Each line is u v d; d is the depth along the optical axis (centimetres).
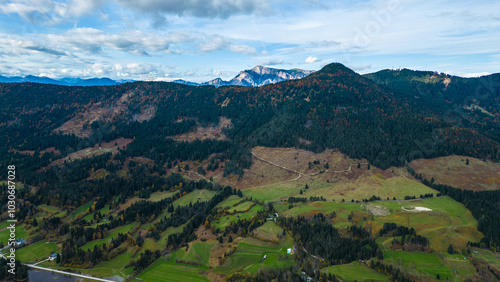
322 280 14925
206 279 16375
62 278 16900
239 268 16625
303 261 16762
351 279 15025
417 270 15600
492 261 16138
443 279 14962
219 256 18000
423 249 17375
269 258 17225
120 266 18162
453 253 17225
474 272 15388
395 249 17688
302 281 14825
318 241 18288
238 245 18762
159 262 18400
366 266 16375
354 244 17900
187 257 18388
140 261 17938
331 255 17150
